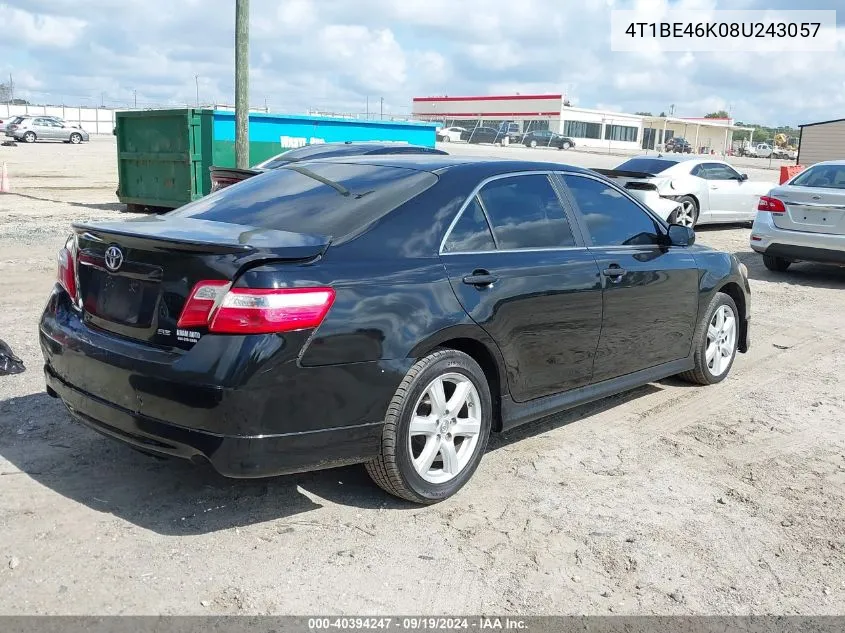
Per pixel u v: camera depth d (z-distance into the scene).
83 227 3.84
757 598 3.34
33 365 5.90
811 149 43.06
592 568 3.51
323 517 3.84
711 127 97.06
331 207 4.01
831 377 6.59
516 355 4.26
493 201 4.35
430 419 3.88
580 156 52.19
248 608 3.10
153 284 3.52
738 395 6.02
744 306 6.43
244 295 3.29
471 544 3.66
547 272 4.38
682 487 4.36
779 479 4.52
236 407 3.27
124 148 16.97
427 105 91.44
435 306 3.80
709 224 17.91
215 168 10.72
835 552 3.73
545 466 4.57
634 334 5.08
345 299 3.50
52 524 3.64
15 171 26.70
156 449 3.51
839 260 10.52
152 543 3.53
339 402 3.51
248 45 13.75
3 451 4.39
